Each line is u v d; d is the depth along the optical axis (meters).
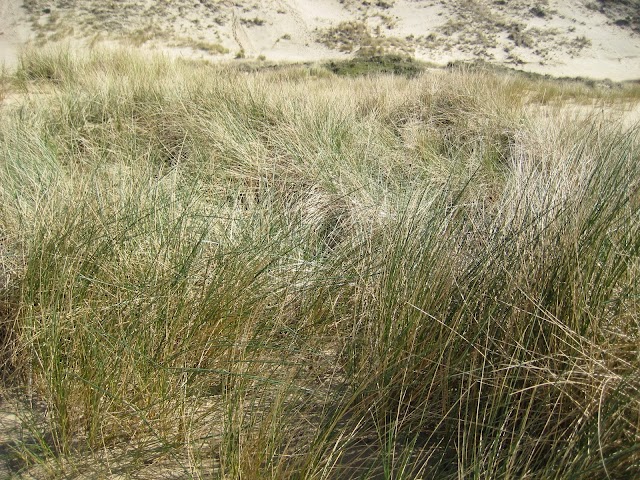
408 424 1.98
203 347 2.20
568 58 33.62
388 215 3.06
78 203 2.83
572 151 3.58
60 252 2.47
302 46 32.94
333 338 2.47
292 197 3.81
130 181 3.28
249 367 2.13
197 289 2.42
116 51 9.31
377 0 38.69
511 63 32.78
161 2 32.69
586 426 1.71
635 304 1.97
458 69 8.91
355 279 2.68
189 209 3.05
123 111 5.54
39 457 1.88
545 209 2.47
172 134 5.04
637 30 36.66
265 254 2.80
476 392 2.02
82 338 2.12
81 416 2.01
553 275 2.07
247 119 5.32
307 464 1.72
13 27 27.81
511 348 2.02
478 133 5.53
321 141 4.75
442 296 2.18
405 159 4.76
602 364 1.78
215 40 31.42
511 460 1.68
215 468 1.85
